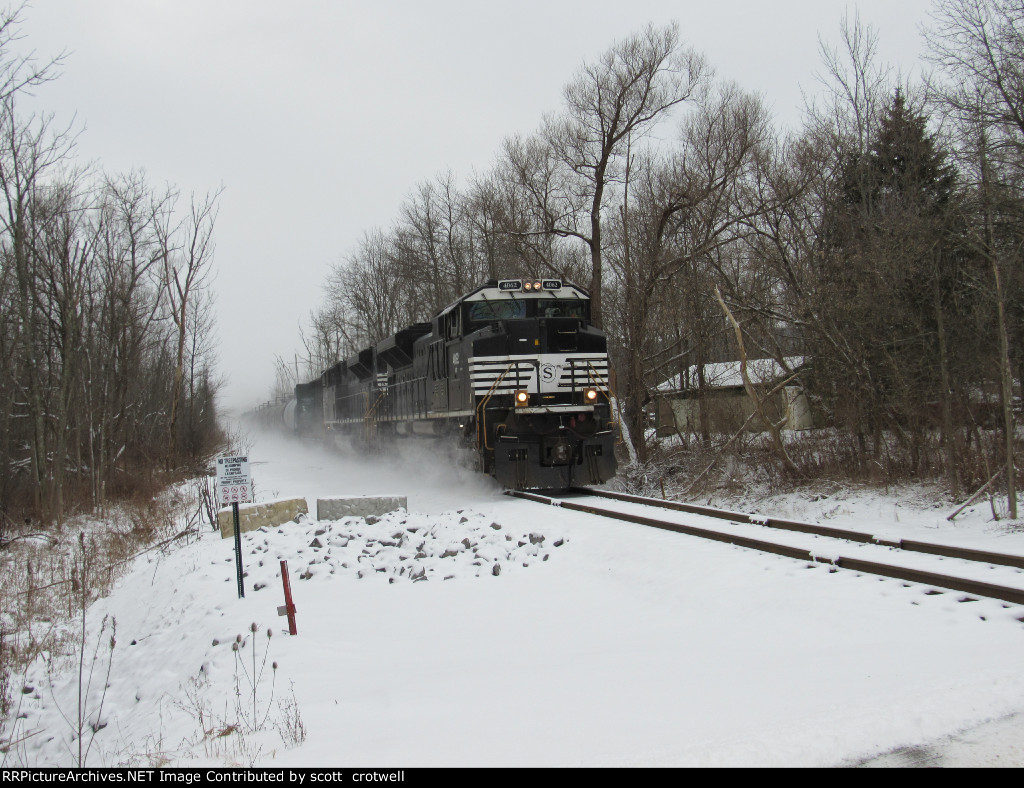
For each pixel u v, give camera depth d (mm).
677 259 22250
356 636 7684
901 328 16109
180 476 30047
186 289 28641
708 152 23062
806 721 4371
